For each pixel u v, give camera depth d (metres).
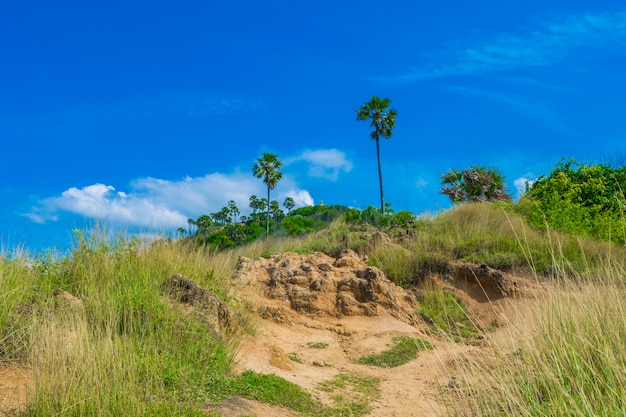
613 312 5.01
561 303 5.31
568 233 15.67
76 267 9.45
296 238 22.34
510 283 13.14
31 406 4.89
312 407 6.90
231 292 12.59
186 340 7.52
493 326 11.51
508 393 4.21
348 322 12.75
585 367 4.41
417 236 17.70
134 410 5.13
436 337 11.63
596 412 3.74
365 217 25.64
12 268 8.29
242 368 7.74
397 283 15.12
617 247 13.33
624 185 20.23
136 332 7.31
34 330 6.39
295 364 9.20
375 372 9.34
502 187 28.97
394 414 6.87
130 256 10.41
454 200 29.06
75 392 5.02
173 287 9.16
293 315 12.67
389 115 39.50
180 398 5.93
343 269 15.29
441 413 5.33
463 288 14.17
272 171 48.97
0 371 5.84
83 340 6.08
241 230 48.34
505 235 16.55
